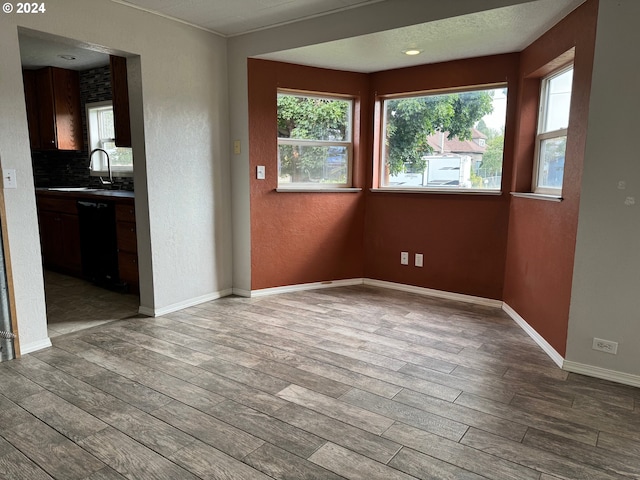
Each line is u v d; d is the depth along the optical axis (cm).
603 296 253
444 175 417
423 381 251
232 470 176
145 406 223
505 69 364
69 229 466
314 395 235
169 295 364
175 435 199
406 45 340
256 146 396
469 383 250
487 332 329
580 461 184
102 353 285
